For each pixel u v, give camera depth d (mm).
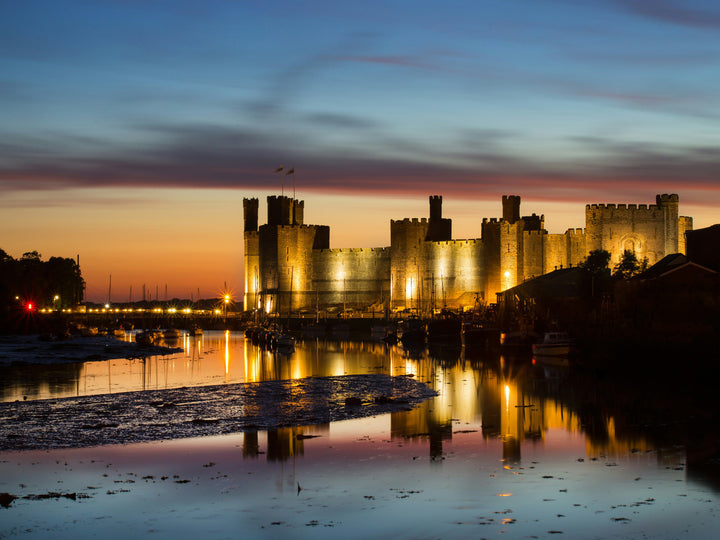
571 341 80938
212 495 29406
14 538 25250
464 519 26438
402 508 27625
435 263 166625
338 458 34875
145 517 27031
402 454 35469
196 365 85438
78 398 53812
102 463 34375
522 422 42844
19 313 139750
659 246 141625
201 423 43781
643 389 55125
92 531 25812
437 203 177375
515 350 96500
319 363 87938
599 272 122125
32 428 42375
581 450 35531
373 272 181250
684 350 65875
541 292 117312
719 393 52688
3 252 171125
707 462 32969
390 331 139875
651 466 32469
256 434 40625
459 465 33219
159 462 34469
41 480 31594
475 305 146500
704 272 77688
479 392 56031
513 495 28875
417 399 53031
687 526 25516
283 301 184500
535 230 157250
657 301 74438
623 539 24562
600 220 141750
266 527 26000
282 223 190500
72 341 120312
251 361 91625
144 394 56000
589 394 53250
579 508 27312
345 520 26547
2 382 66125
